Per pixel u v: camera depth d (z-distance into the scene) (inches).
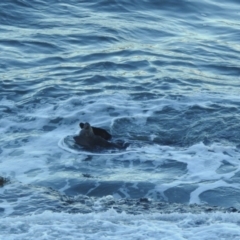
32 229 884.0
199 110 1429.6
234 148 1251.8
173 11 2301.9
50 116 1405.0
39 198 1031.0
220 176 1147.9
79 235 870.4
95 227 892.6
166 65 1782.7
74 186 1110.4
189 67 1781.5
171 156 1222.9
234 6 2399.1
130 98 1502.2
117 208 992.9
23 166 1185.4
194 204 1043.3
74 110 1430.9
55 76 1665.8
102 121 1376.7
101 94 1521.9
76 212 976.9
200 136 1304.1
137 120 1380.4
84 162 1199.6
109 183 1118.4
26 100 1489.9
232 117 1391.5
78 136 1282.0
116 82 1620.3
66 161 1203.2
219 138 1295.5
